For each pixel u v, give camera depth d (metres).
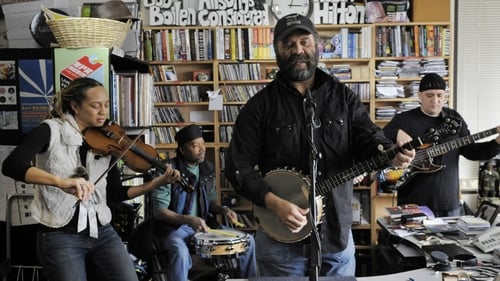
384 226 2.99
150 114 3.25
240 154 2.05
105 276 2.33
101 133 2.41
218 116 4.45
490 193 4.26
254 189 1.97
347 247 2.07
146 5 4.39
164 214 3.52
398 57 4.36
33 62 2.71
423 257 2.43
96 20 2.62
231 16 4.38
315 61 1.98
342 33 4.38
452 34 4.45
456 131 1.97
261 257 2.10
